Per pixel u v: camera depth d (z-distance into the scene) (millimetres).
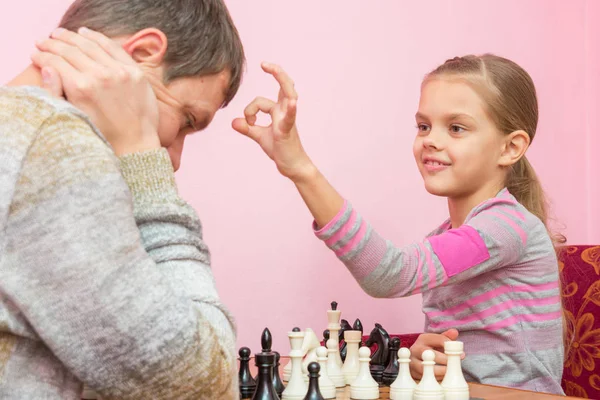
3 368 715
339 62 1997
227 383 774
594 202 2441
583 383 1885
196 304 782
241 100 1858
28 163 710
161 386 719
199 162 1796
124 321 696
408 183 2090
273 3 1907
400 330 2061
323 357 1238
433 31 2166
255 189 1867
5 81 1625
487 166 1566
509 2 2326
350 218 1318
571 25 2455
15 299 697
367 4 2051
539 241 1536
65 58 833
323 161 1959
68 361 703
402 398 1196
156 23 875
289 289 1899
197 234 853
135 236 727
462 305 1539
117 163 762
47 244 692
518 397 1172
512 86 1588
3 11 1631
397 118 2082
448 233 1434
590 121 2465
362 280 1354
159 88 881
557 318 1565
